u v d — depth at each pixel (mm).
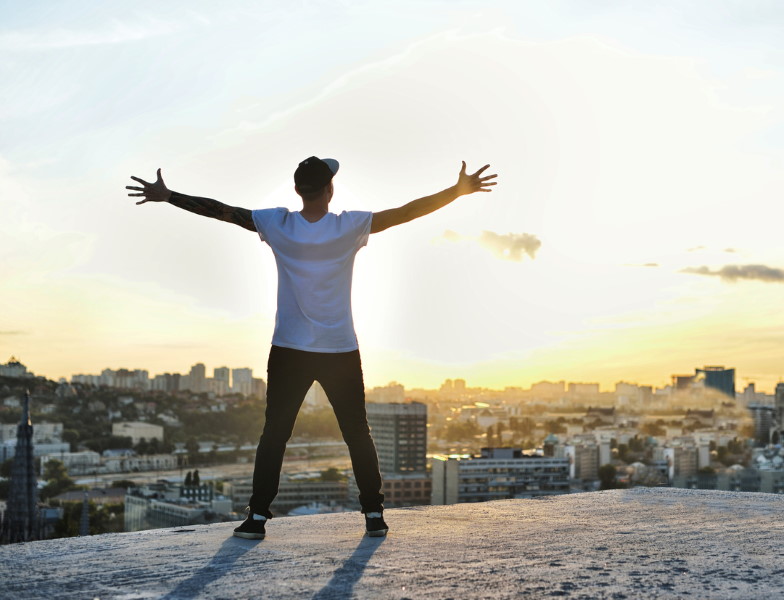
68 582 4738
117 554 5441
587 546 5945
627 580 4984
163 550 5586
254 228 6098
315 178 6035
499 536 6289
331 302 5953
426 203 6047
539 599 4555
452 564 5285
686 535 6469
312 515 7109
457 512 7465
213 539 5977
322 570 5062
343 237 5969
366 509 6227
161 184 6047
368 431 6188
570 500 8438
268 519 6746
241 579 4824
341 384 5992
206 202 6062
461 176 6039
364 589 4660
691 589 4816
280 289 6027
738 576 5137
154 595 4492
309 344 5902
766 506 8125
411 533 6344
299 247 5949
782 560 5598
